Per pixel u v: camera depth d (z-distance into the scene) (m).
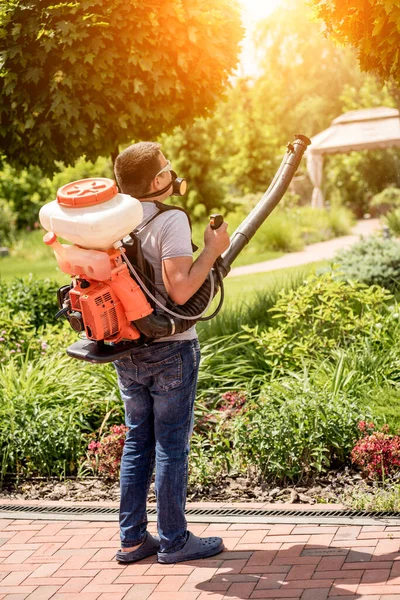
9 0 6.18
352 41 4.56
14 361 6.18
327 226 20.73
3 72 6.27
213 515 4.00
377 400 5.02
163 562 3.50
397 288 8.19
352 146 21.25
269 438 4.59
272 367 5.97
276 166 27.42
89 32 6.05
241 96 28.11
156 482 3.45
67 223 2.96
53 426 5.05
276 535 3.69
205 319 3.36
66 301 3.28
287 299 6.62
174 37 6.24
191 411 3.45
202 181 23.61
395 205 26.25
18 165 7.53
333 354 5.85
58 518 4.13
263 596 3.12
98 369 5.77
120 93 6.29
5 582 3.45
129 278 3.10
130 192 3.33
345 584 3.14
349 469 4.59
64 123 6.34
